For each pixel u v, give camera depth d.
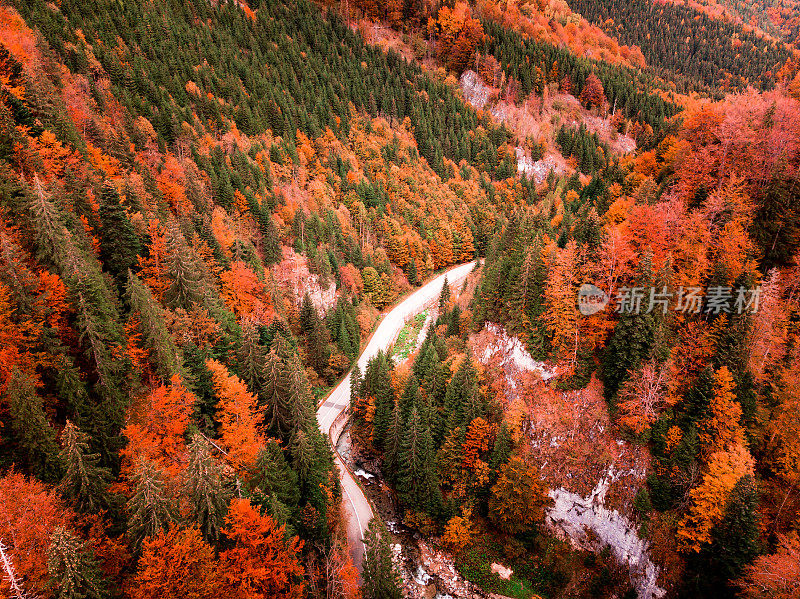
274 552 36.53
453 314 84.00
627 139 190.62
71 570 25.62
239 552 33.78
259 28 192.75
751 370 49.62
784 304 53.94
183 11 178.12
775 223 56.09
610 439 53.62
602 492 52.56
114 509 32.91
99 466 37.38
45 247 41.00
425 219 136.12
